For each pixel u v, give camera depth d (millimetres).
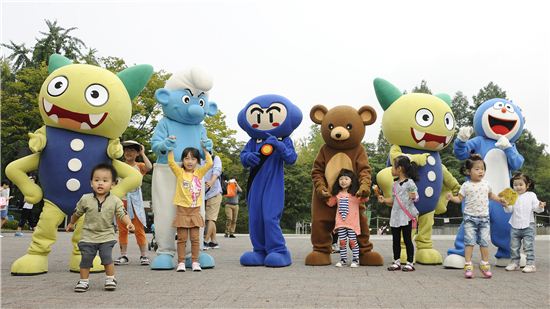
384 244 14703
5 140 28719
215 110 8758
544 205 8172
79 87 6961
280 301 5070
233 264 8703
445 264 8367
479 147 9352
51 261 8758
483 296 5512
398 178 8305
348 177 8516
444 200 9484
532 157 42906
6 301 5023
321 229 8773
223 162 30531
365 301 5125
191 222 7527
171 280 6504
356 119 8758
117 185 7355
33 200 7230
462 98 48562
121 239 8906
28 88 28516
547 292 5816
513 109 9383
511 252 8258
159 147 7812
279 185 8578
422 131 8859
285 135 8789
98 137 7285
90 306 4797
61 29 35531
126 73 7730
